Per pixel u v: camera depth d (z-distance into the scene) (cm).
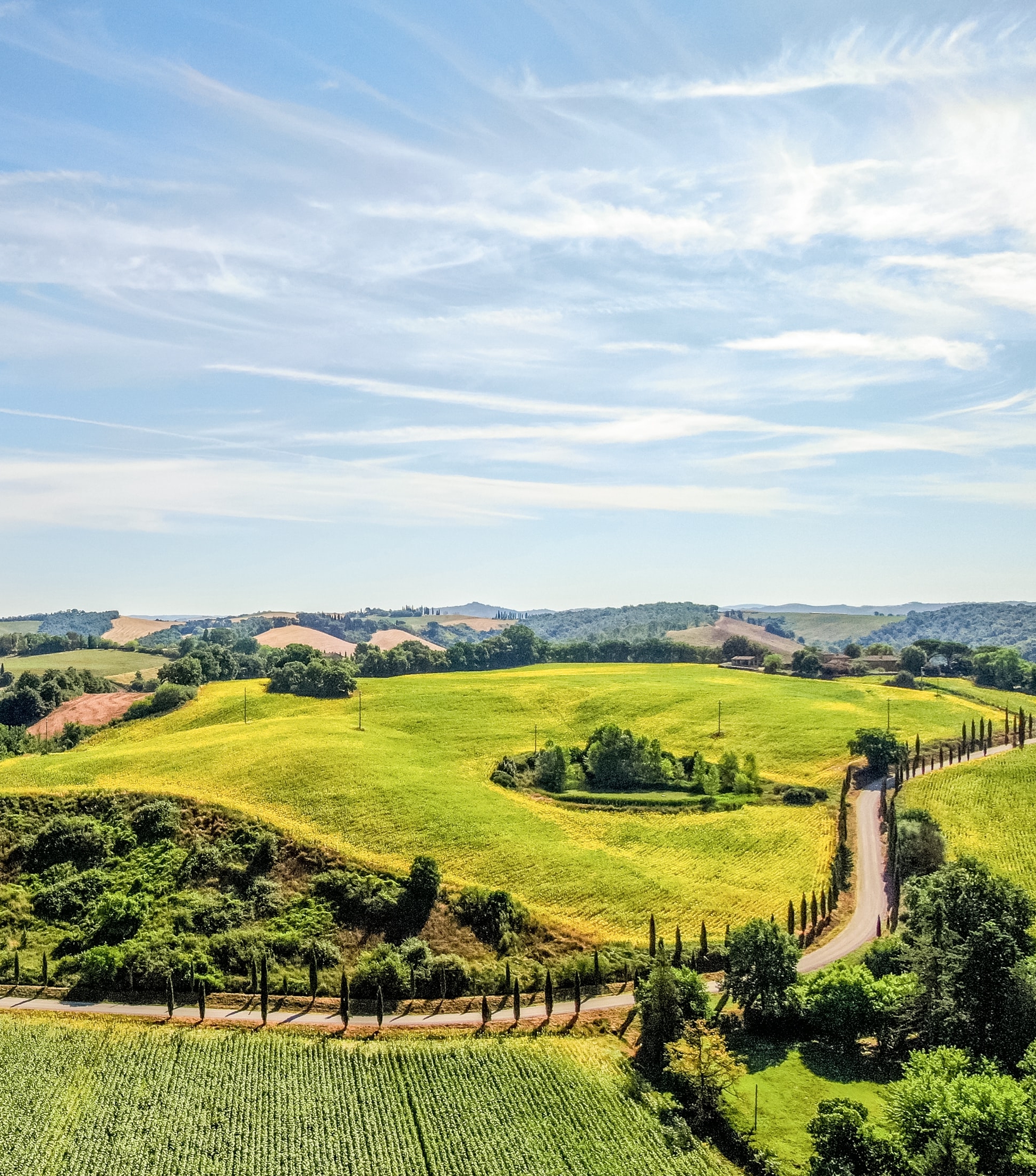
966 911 7588
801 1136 6394
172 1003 8044
